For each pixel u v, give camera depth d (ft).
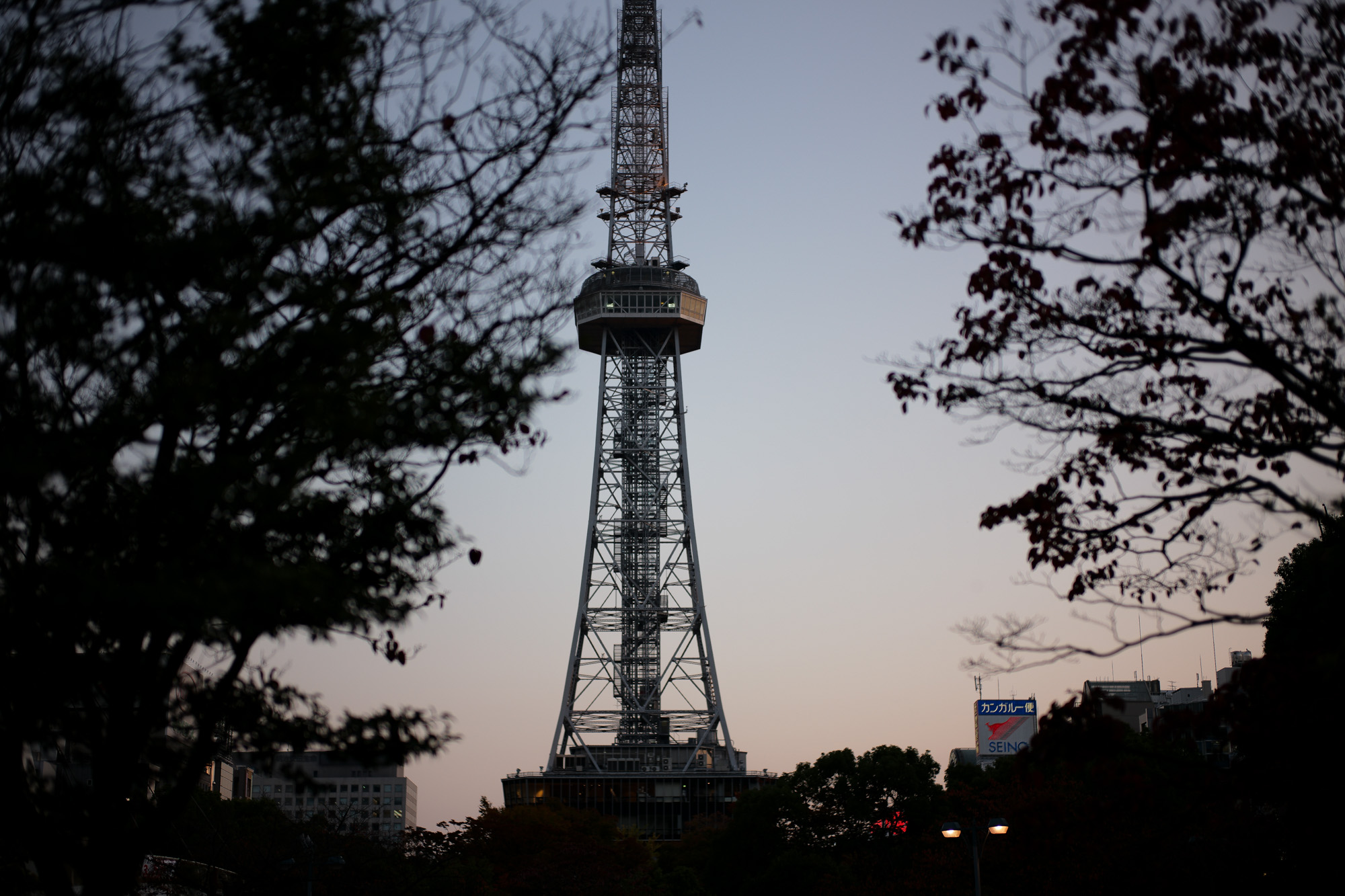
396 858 323.37
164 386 68.54
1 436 68.39
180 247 69.00
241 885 242.99
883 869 364.58
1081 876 211.20
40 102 69.67
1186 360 75.05
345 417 70.49
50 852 74.49
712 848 429.79
